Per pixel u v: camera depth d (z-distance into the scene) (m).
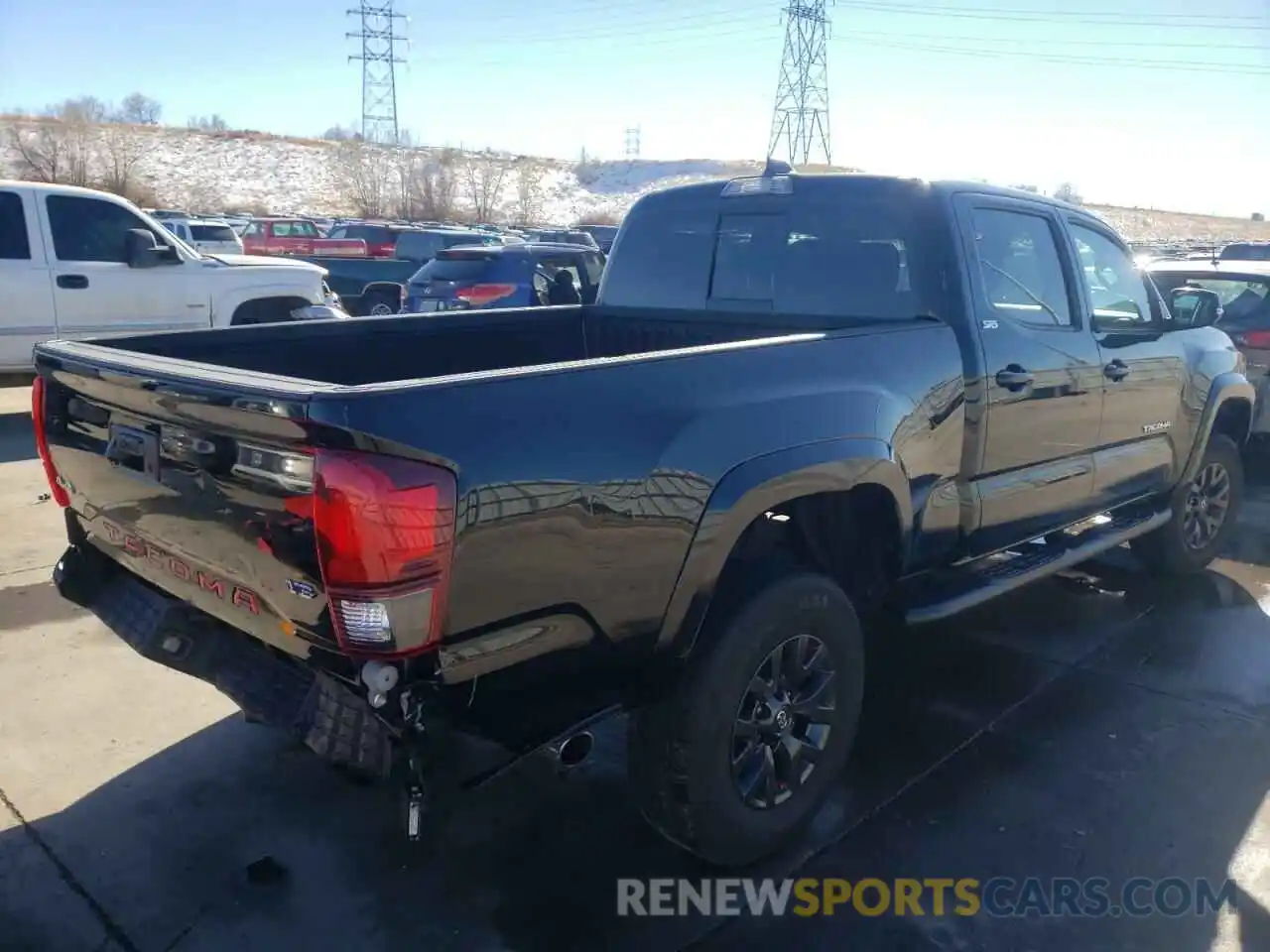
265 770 3.66
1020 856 3.25
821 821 3.42
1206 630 5.10
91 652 4.57
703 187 4.69
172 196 53.88
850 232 4.10
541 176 77.19
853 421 3.21
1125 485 4.92
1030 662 4.69
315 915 2.91
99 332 9.88
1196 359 5.23
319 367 3.89
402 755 2.29
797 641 3.16
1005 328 3.95
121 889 3.00
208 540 2.55
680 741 2.89
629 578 2.63
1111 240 4.84
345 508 2.15
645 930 2.88
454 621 2.30
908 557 3.61
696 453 2.73
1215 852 3.29
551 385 2.48
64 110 62.47
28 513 6.66
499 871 3.14
